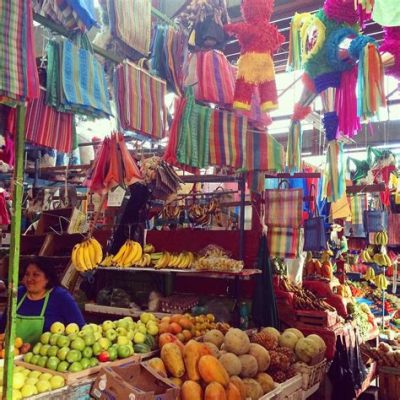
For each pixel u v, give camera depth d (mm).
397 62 2902
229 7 4227
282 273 4602
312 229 4684
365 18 3059
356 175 6125
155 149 4832
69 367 2305
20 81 1925
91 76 2580
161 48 3268
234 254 4543
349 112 3195
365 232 6156
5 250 5723
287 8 4004
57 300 2955
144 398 2037
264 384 2799
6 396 1824
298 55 3418
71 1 2441
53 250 5254
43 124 2547
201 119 3539
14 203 1842
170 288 4820
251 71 3178
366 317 5551
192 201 5535
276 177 4367
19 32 1967
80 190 6457
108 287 5070
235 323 4020
